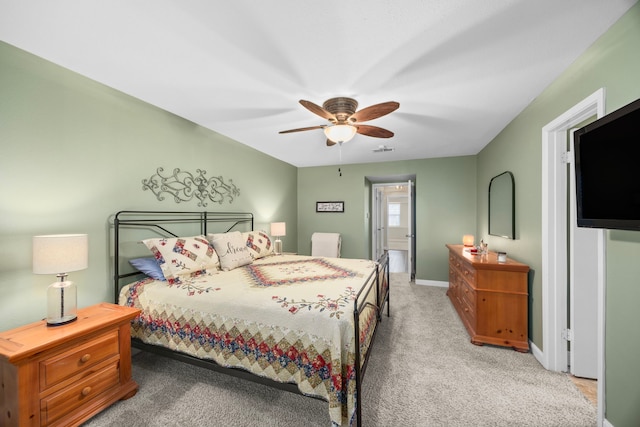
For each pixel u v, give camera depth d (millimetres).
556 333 2021
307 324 1547
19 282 1644
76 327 1524
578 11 1275
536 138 2201
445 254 4531
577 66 1661
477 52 1601
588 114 1674
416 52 1603
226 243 2709
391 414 1589
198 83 2010
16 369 1281
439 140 3520
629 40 1271
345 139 2271
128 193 2281
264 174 4254
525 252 2418
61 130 1842
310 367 1508
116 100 2176
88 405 1535
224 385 1881
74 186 1918
